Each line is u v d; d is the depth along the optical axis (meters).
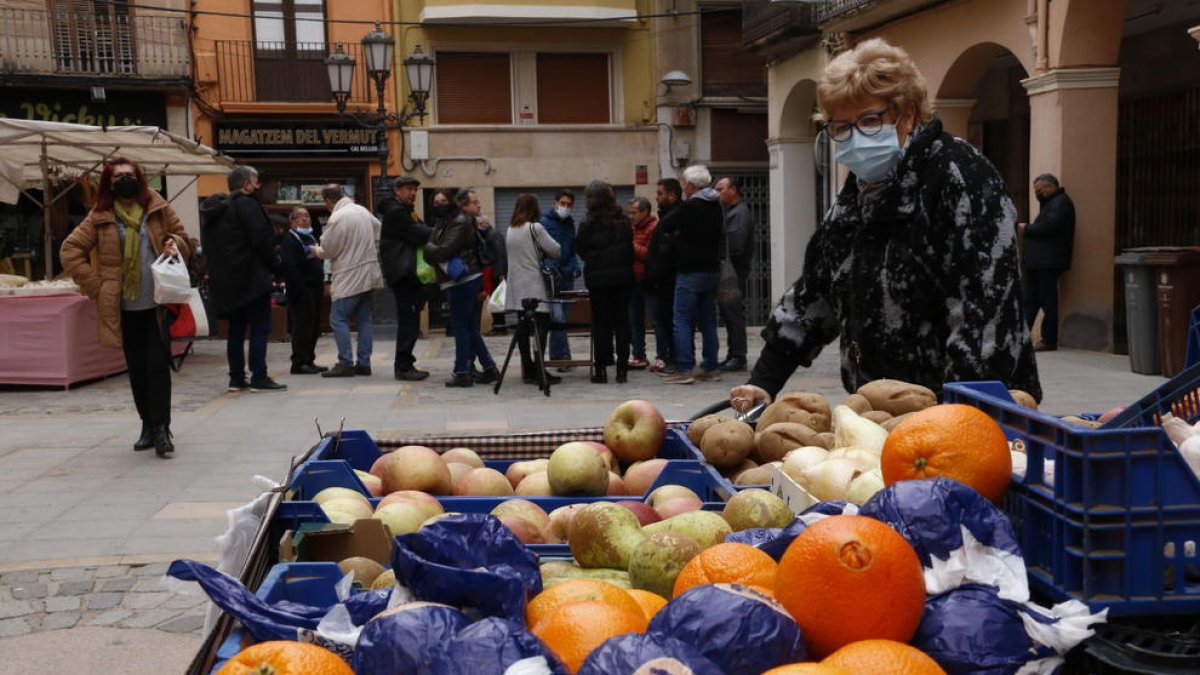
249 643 1.72
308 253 12.45
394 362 12.83
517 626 1.46
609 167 22.84
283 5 21.39
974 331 2.82
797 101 19.80
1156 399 1.89
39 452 7.78
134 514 6.05
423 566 1.63
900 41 16.23
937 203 2.90
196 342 16.83
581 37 22.58
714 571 1.75
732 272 11.61
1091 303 12.80
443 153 22.22
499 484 3.33
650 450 3.65
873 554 1.51
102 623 4.41
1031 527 1.76
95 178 15.60
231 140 21.27
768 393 3.59
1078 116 12.73
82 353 11.17
